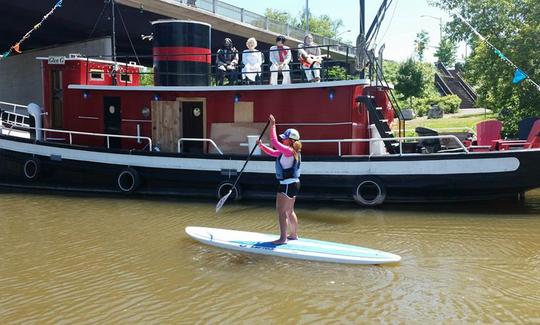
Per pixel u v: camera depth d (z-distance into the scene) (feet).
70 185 42.78
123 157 40.45
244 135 39.58
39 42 102.22
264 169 37.27
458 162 33.68
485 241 27.07
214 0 95.86
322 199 36.91
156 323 17.79
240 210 35.27
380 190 35.04
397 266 23.32
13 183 44.24
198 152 40.73
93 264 24.00
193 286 21.09
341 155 36.50
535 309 18.53
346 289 20.58
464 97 124.26
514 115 56.24
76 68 43.24
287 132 24.38
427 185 34.42
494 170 33.12
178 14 86.84
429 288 20.62
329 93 37.06
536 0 52.70
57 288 21.09
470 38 57.16
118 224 31.55
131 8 79.20
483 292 20.16
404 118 42.63
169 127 40.96
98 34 91.40
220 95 39.83
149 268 23.34
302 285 21.04
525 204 35.99
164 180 40.06
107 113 42.55
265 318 18.04
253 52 40.93
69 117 43.42
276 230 30.14
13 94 103.30
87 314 18.61
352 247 25.05
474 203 35.63
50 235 29.12
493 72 55.72
